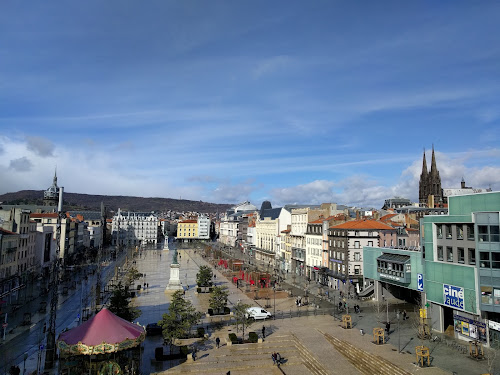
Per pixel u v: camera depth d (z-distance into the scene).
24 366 39.62
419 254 60.16
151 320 61.78
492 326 44.09
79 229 176.62
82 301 78.25
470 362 39.31
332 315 63.47
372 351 43.12
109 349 34.50
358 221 94.06
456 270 49.16
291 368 42.00
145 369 40.62
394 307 68.38
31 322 61.84
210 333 54.12
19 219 97.69
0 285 80.06
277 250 142.88
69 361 36.22
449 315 55.41
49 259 122.69
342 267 89.06
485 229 45.44
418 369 37.25
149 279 111.38
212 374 39.72
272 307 71.50
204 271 92.00
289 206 147.50
